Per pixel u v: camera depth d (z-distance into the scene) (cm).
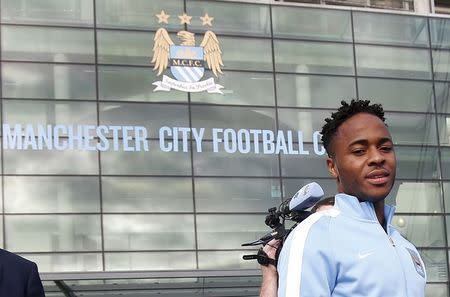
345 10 3403
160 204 3027
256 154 3166
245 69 3231
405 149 3334
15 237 2861
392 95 3388
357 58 3372
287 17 3328
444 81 3447
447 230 3278
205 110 3144
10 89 2973
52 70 3031
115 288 2925
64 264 2886
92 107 3039
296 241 304
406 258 306
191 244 3019
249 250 3067
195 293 2973
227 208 3088
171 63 3150
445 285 3225
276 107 3234
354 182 312
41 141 2967
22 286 415
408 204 3272
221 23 3244
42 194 2928
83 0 3109
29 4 3059
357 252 299
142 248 2970
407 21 3478
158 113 3098
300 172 3200
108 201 2980
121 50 3106
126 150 3039
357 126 312
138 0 3152
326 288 297
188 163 3088
